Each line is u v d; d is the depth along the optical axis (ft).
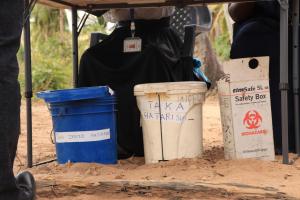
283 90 7.03
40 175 6.80
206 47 19.70
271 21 7.84
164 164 7.11
